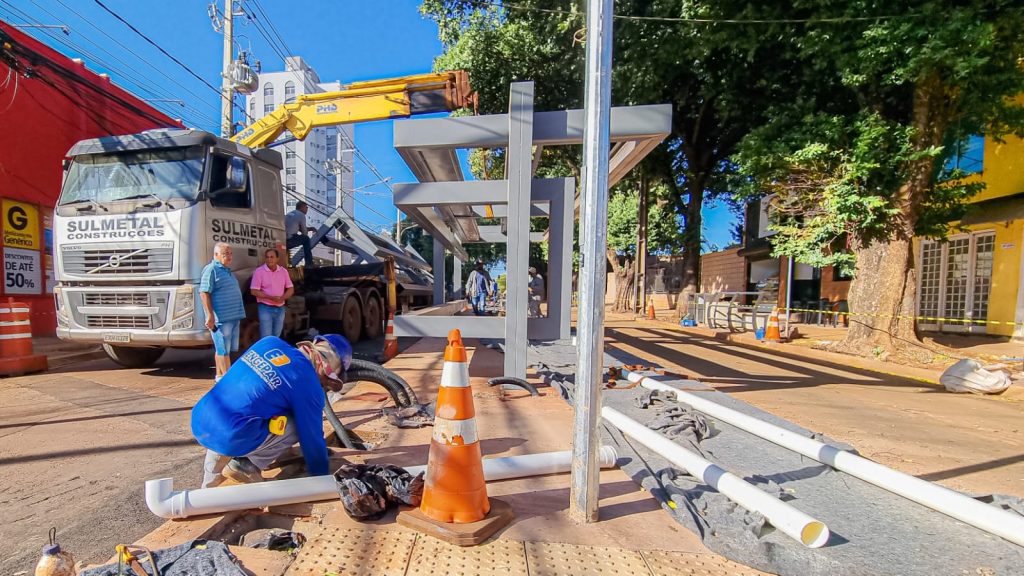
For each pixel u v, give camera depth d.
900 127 8.27
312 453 2.57
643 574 1.93
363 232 10.18
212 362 7.73
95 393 5.56
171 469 3.34
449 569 1.93
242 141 8.73
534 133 5.04
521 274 5.14
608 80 2.19
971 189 8.81
